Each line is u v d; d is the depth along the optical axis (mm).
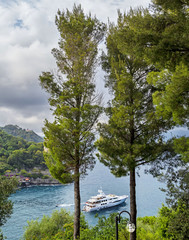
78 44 12062
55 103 11883
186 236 7949
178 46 4766
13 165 122625
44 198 74250
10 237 37531
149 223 14562
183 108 5961
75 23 12328
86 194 74812
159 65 5449
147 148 9406
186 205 8328
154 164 9812
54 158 11414
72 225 13320
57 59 12539
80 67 12062
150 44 5250
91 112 11117
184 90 5586
